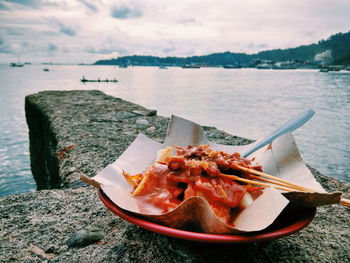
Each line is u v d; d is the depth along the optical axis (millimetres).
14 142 18344
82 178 1322
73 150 2934
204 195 1234
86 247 1313
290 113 25422
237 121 21969
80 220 1535
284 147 1615
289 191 1216
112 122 4285
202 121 21828
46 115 4914
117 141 3240
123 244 1314
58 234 1416
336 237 1416
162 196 1281
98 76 112250
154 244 1298
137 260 1208
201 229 1091
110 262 1206
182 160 1334
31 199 1773
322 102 33031
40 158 5773
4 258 1244
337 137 17609
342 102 32938
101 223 1505
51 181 4039
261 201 1170
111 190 1272
